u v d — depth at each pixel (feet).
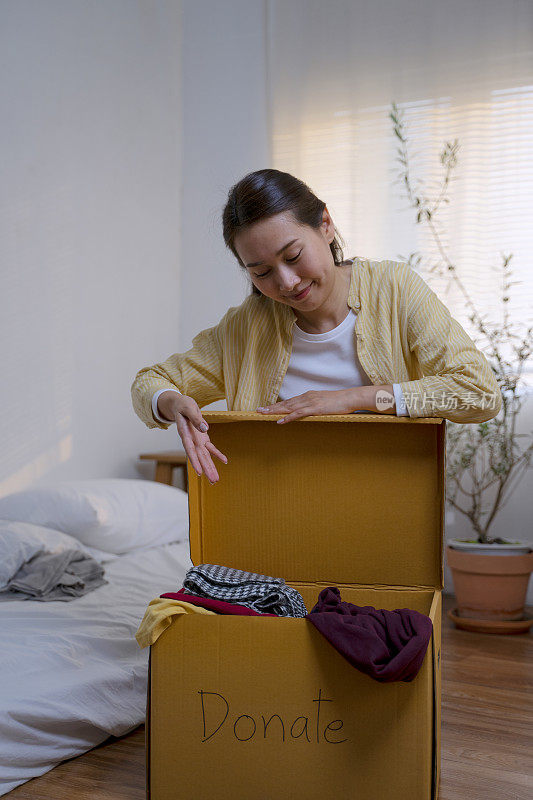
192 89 13.78
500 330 11.51
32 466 10.33
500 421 11.38
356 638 3.93
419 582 5.14
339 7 12.67
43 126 10.53
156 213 13.12
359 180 12.50
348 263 5.33
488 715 6.60
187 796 4.29
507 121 11.65
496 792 5.04
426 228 12.08
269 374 5.30
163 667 4.32
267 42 13.16
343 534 5.24
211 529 5.44
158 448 13.19
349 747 4.12
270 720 4.19
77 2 11.21
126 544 9.55
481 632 9.97
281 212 4.49
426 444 5.03
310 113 12.86
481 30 11.79
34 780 5.23
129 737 6.02
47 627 6.55
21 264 10.13
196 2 13.73
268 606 4.63
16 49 10.04
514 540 11.50
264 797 4.20
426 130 12.09
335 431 5.17
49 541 8.24
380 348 4.98
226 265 13.39
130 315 12.41
